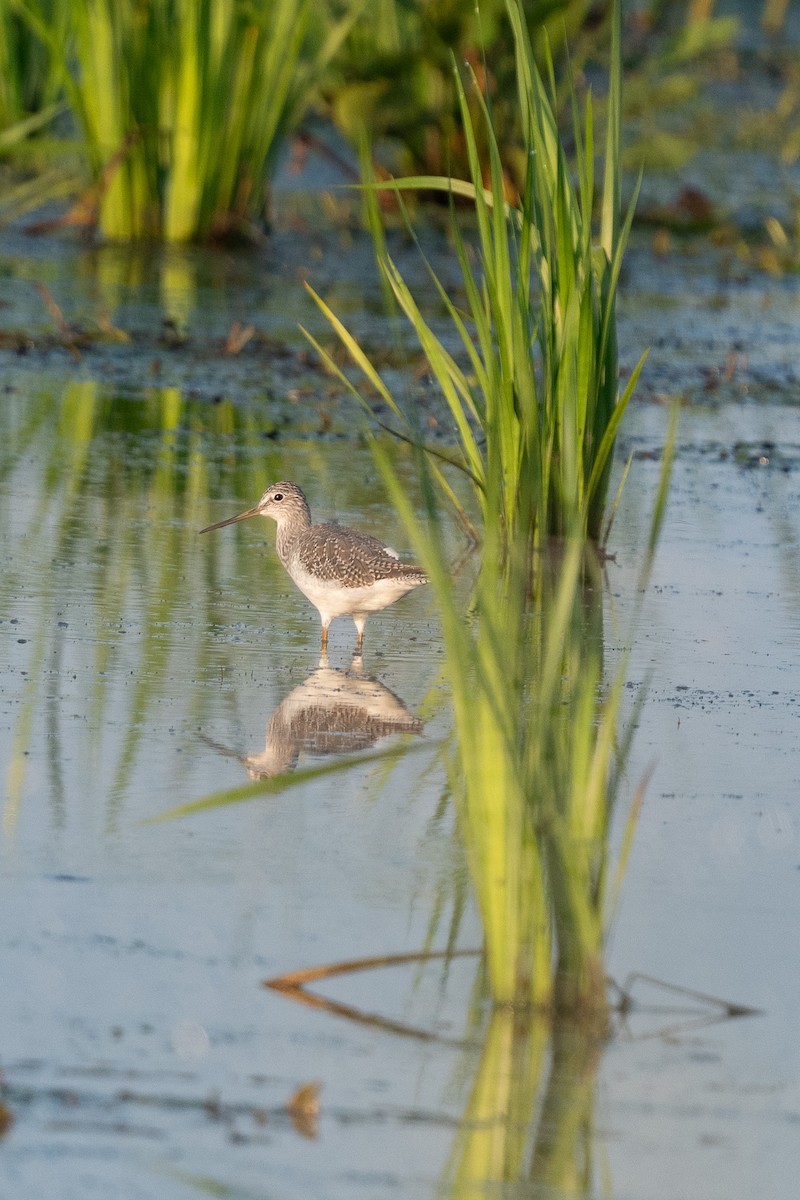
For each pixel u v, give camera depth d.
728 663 13.15
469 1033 7.84
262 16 27.64
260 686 12.07
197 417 20.17
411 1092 7.36
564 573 8.04
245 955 8.34
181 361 22.67
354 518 16.44
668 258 31.31
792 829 10.14
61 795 9.95
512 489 14.38
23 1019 7.66
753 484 18.67
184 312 25.11
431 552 8.00
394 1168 6.84
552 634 8.05
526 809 8.01
